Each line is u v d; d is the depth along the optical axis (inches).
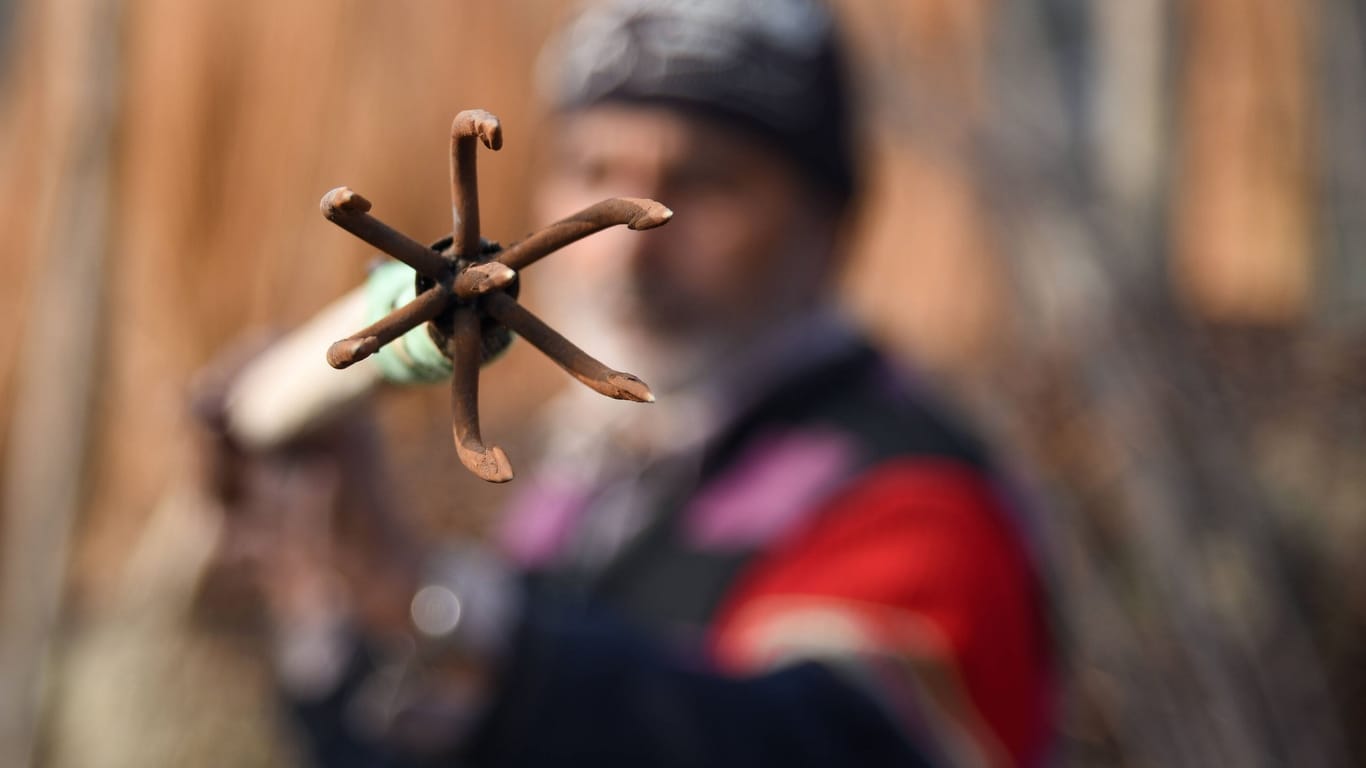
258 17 148.3
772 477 125.5
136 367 146.6
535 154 155.9
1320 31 199.9
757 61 127.6
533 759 118.6
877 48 158.6
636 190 128.0
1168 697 151.6
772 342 128.3
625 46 128.0
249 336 148.5
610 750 118.2
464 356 83.0
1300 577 163.8
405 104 152.6
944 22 163.3
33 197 142.7
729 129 127.5
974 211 172.1
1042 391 164.1
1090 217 156.8
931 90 158.9
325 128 150.0
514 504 154.8
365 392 114.3
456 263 84.7
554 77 132.3
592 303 128.7
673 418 128.2
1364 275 197.9
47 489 134.6
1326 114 200.5
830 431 125.7
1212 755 151.3
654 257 127.6
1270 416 176.1
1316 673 155.1
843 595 121.5
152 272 146.4
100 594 148.9
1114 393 154.6
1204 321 187.9
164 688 147.8
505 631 119.4
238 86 147.9
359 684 121.2
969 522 122.7
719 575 124.4
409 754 119.7
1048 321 160.4
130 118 145.3
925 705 120.4
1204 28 198.5
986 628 121.6
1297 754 152.6
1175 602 152.9
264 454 119.2
